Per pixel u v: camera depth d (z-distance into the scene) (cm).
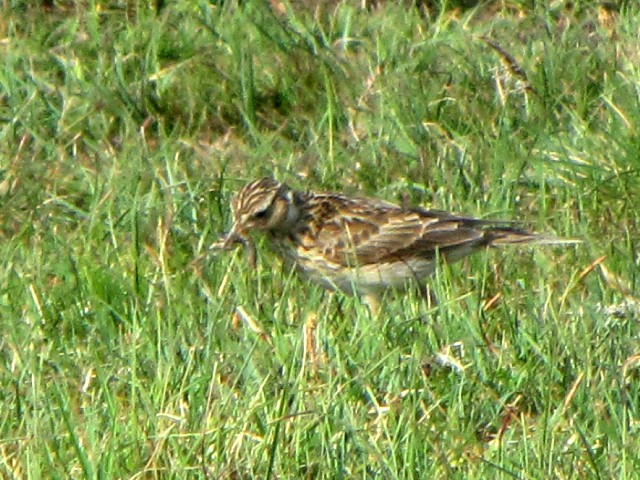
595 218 1435
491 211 1450
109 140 1598
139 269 1312
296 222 1362
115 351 1193
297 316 1259
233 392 1124
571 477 1036
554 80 1644
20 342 1205
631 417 1116
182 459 1043
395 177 1527
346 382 1112
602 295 1284
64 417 1061
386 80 1633
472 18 1825
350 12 1764
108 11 1780
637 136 1515
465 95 1628
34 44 1703
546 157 1520
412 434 1057
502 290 1318
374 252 1351
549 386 1121
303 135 1603
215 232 1401
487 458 1068
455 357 1189
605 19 1798
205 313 1252
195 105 1634
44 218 1440
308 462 1057
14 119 1573
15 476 1045
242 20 1731
